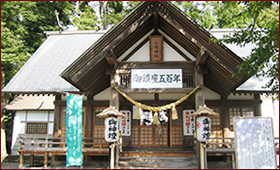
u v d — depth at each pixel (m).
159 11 7.95
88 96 12.03
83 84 9.08
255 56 6.34
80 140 8.79
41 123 15.62
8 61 16.53
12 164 13.50
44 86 12.16
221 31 16.30
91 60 7.88
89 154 10.62
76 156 8.67
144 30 8.95
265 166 6.95
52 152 10.79
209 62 8.41
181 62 8.68
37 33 19.94
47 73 13.21
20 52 18.80
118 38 7.94
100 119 12.09
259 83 11.67
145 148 11.38
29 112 15.84
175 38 8.98
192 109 11.58
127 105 11.73
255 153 7.01
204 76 10.11
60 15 22.09
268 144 7.06
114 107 8.38
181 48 9.12
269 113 14.74
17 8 18.42
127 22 7.92
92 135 11.93
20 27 18.41
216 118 11.73
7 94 17.70
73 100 8.80
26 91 11.63
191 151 10.06
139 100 11.69
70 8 22.02
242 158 6.99
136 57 9.17
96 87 10.93
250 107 11.84
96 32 17.25
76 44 15.91
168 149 11.16
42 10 20.53
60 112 12.20
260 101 11.73
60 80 12.61
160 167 8.91
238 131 7.15
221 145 11.43
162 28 9.05
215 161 11.34
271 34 6.20
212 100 11.72
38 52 15.31
